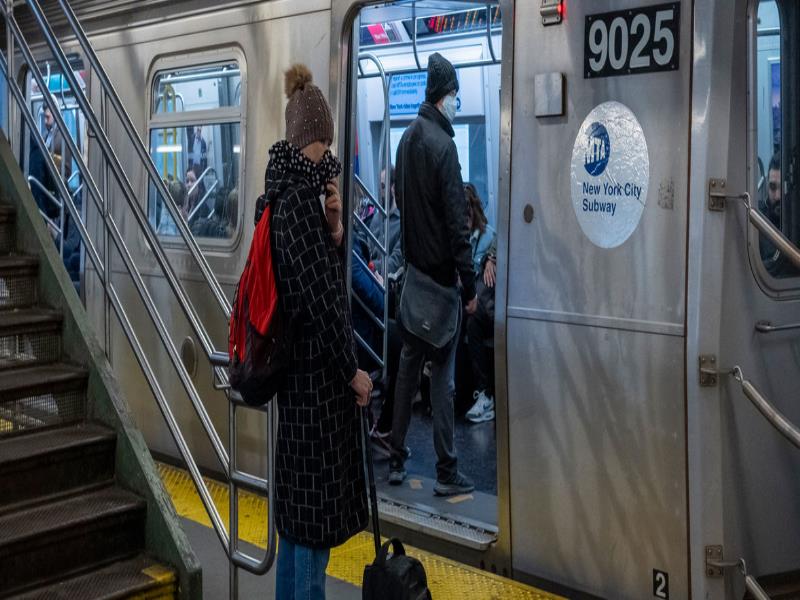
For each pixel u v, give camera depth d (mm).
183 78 6090
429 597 3586
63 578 3820
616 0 3852
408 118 7793
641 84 3787
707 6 3574
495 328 4363
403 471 5660
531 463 4254
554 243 4117
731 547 3691
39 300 4508
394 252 7633
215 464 5938
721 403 3648
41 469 3982
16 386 4062
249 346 3436
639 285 3818
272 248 3424
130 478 4121
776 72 3859
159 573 3869
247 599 4301
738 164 3633
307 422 3486
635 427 3857
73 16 4746
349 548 4828
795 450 3832
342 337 3412
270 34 5398
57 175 4777
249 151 5566
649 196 3773
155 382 4355
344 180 5047
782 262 3824
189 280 6055
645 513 3848
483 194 7785
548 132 4125
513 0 4234
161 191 4359
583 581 4086
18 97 4934
